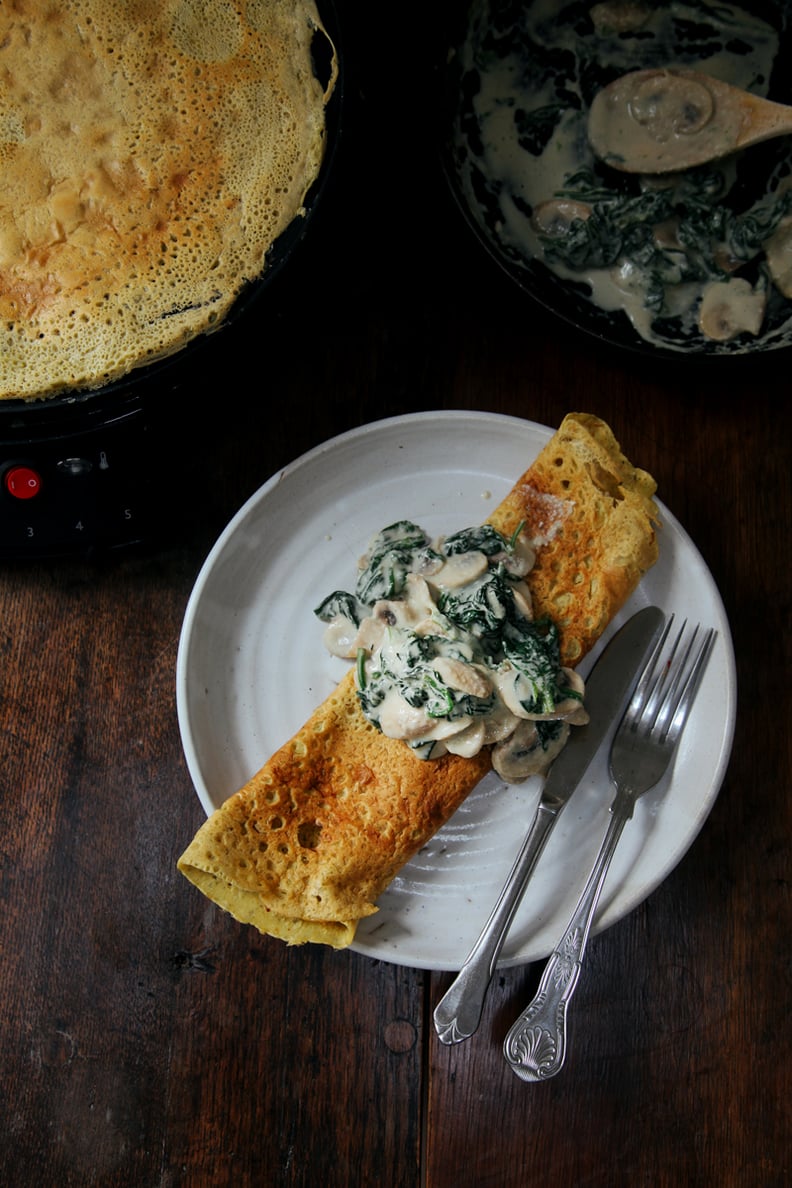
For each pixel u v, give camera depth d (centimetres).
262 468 67
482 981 59
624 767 62
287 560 65
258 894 59
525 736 59
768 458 67
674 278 65
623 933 65
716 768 61
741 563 67
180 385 60
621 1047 65
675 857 61
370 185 67
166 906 65
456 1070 64
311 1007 64
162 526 65
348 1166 64
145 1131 64
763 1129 64
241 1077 64
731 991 65
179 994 64
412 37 66
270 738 64
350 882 59
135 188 59
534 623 60
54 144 58
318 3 57
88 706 66
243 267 58
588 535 62
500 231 66
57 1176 63
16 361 58
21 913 65
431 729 58
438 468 65
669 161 65
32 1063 64
